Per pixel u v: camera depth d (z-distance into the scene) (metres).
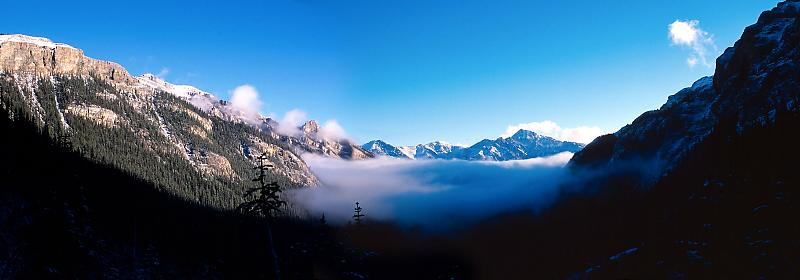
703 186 118.38
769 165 99.62
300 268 128.38
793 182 85.75
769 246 69.00
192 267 100.69
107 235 90.81
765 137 114.75
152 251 95.56
